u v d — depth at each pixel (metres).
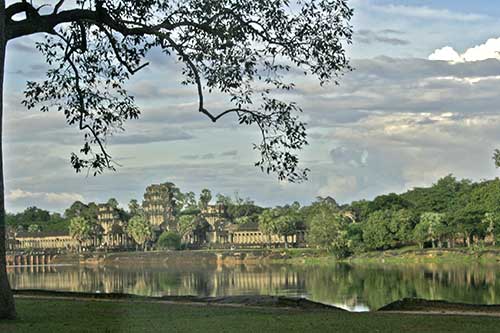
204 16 24.50
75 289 87.88
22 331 18.52
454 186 163.00
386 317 21.70
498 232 126.69
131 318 21.45
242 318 21.36
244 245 193.62
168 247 198.62
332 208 188.00
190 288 89.44
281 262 156.38
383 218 142.12
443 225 134.38
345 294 72.25
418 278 90.00
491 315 22.72
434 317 21.72
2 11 21.30
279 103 24.88
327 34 24.95
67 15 23.55
